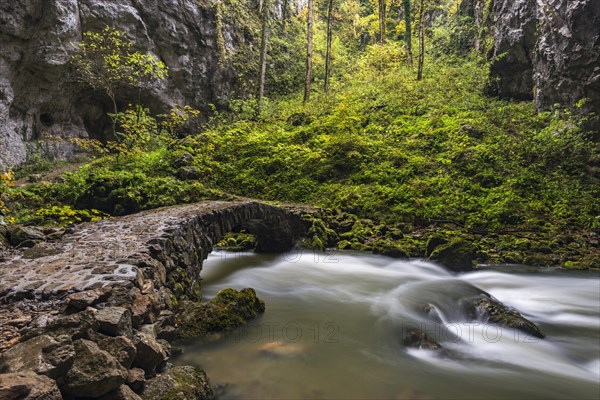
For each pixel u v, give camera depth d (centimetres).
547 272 903
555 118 1459
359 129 1773
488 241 1072
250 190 1488
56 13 1630
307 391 389
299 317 597
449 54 2548
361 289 758
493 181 1326
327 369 434
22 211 1059
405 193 1329
